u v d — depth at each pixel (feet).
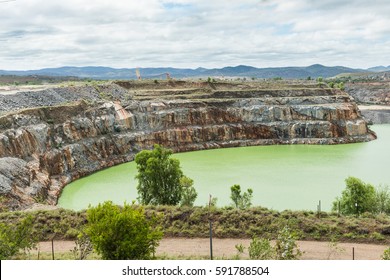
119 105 325.21
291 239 81.46
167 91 399.65
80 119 274.57
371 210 135.85
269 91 415.03
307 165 259.19
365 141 375.86
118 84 413.39
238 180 215.51
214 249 97.45
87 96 336.70
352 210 135.44
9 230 86.22
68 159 240.94
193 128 347.56
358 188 136.15
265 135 372.38
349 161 273.33
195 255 91.76
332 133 375.66
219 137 357.61
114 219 73.31
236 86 443.32
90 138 274.57
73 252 92.73
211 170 245.24
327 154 306.35
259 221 111.24
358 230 105.81
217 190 193.77
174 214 115.44
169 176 148.25
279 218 112.57
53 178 219.00
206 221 112.47
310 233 105.50
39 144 224.94
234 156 302.66
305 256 91.71
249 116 375.66
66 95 318.65
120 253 72.59
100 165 263.70
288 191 190.29
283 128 376.89
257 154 310.86
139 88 417.08
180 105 358.64
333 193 185.78
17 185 173.78
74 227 111.24
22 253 89.56
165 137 329.93
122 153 293.02
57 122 256.73
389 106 595.47
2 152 193.26
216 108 369.50
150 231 81.30
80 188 212.23
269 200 174.29
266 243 80.43
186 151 332.19
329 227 107.24
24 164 195.00
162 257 88.74
